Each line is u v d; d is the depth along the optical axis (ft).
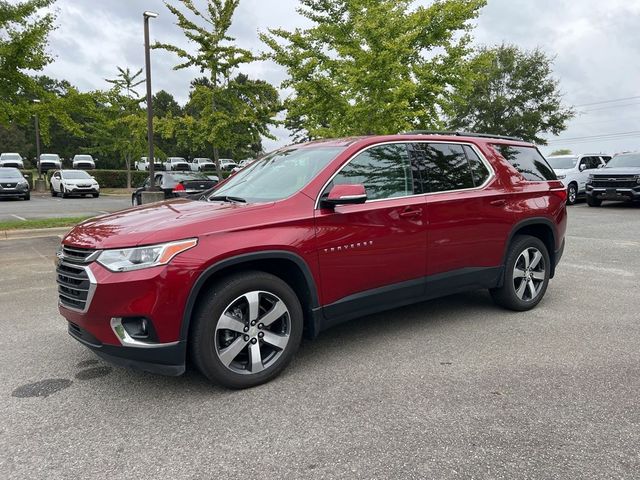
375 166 13.28
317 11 50.47
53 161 132.67
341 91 47.78
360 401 10.45
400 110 43.65
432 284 14.08
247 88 60.59
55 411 10.23
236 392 11.00
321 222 11.88
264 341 11.30
